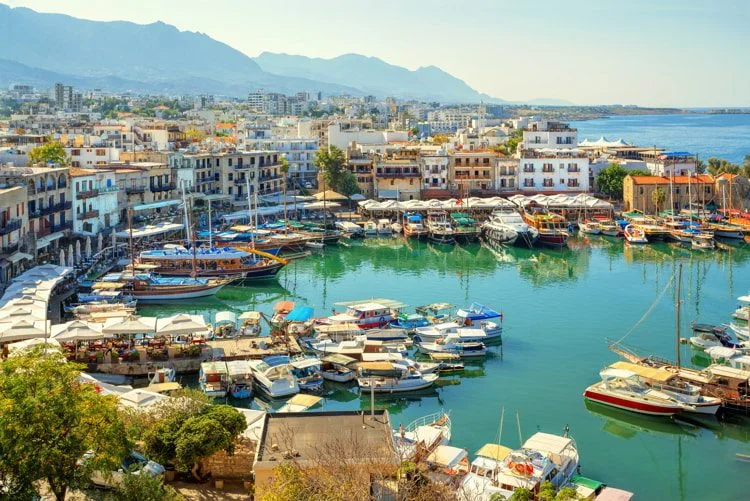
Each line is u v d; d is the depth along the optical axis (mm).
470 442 69000
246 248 147625
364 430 50125
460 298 123688
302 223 190250
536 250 171125
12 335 79750
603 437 71000
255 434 57969
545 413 76250
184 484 55031
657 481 63219
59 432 43781
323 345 91875
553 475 59344
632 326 107000
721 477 64188
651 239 180125
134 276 122625
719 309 116500
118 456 45344
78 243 133000
